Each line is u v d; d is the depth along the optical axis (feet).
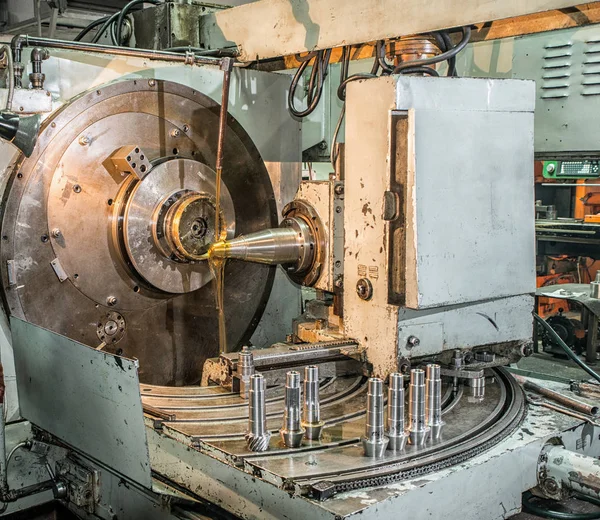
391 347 6.09
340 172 7.09
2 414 6.26
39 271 7.01
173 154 8.07
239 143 8.63
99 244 7.43
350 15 7.22
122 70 7.64
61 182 7.07
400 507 4.63
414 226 5.77
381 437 5.14
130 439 5.20
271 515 4.82
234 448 5.24
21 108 6.73
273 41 8.14
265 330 9.30
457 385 6.64
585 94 7.06
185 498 5.46
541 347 10.85
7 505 6.69
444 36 6.69
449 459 5.10
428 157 5.82
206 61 8.27
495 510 5.31
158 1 8.93
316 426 5.39
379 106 6.01
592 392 6.85
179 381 8.33
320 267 7.06
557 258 13.87
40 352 6.07
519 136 6.38
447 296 6.00
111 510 6.04
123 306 7.72
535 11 5.79
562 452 5.60
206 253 7.70
